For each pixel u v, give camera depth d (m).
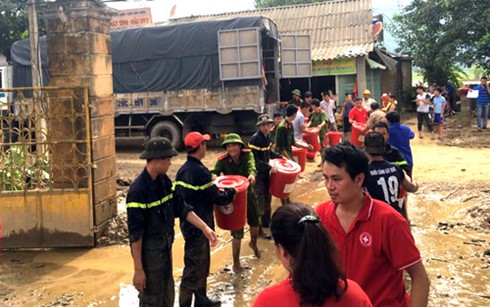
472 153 13.68
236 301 5.31
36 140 7.26
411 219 7.94
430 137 16.84
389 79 24.09
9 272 6.32
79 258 6.84
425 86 26.31
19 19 22.81
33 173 7.36
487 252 6.34
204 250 5.01
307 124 12.00
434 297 5.18
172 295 4.43
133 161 15.12
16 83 16.38
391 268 2.67
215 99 15.51
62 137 7.29
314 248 1.90
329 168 2.68
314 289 1.88
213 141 17.30
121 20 22.33
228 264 6.43
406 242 2.62
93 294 5.58
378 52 21.50
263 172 7.28
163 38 15.70
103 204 7.54
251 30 14.93
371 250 2.64
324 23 22.73
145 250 4.17
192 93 15.68
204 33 15.34
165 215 4.24
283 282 2.03
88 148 7.18
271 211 8.12
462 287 5.42
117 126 16.97
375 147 3.99
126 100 16.28
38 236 7.26
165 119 16.53
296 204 2.05
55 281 5.99
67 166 7.23
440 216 8.12
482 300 5.11
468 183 9.98
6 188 7.34
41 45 15.78
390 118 6.63
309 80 20.56
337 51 20.73
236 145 6.27
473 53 21.25
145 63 15.94
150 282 4.21
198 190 5.03
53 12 7.30
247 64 15.04
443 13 22.19
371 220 2.65
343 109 17.59
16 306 5.29
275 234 2.00
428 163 12.38
